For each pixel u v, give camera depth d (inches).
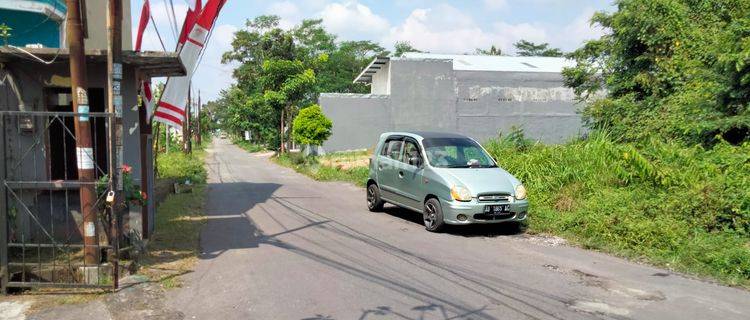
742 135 452.8
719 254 270.4
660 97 587.8
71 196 291.6
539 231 366.0
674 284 245.8
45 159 294.4
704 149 443.8
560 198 408.2
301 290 230.2
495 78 1314.0
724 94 453.1
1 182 222.4
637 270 270.4
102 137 328.8
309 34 2084.2
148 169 333.7
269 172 1003.9
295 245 320.5
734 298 225.8
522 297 223.5
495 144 553.9
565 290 234.2
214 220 412.5
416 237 349.4
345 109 1256.2
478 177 362.6
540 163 457.1
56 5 369.7
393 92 1274.6
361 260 283.6
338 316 199.0
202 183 717.9
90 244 237.8
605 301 219.8
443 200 356.5
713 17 557.0
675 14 569.3
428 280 246.8
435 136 414.9
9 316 197.6
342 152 1245.7
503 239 346.0
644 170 386.6
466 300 218.4
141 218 289.6
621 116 605.3
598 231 332.2
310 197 576.7
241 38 1811.0
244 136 3166.8
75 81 230.2
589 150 459.2
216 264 272.4
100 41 426.3
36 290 227.5
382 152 456.8
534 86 1332.4
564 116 1348.4
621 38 625.0
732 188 331.3
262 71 1598.2
